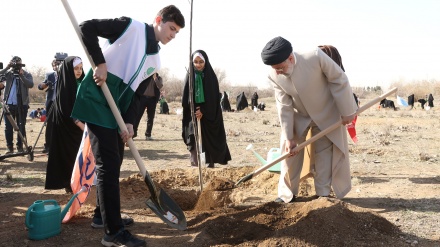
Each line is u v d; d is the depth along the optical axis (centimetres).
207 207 537
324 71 471
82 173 439
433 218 460
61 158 504
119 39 372
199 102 730
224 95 3462
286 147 504
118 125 376
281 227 403
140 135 1494
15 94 930
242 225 410
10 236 406
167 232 415
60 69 501
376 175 711
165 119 2441
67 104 489
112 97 369
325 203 421
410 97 3812
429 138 1311
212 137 750
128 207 514
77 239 398
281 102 500
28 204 534
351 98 477
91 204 521
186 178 691
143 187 610
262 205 455
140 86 396
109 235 371
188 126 757
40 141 1256
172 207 415
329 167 509
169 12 381
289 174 516
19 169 781
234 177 696
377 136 1355
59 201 546
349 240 379
